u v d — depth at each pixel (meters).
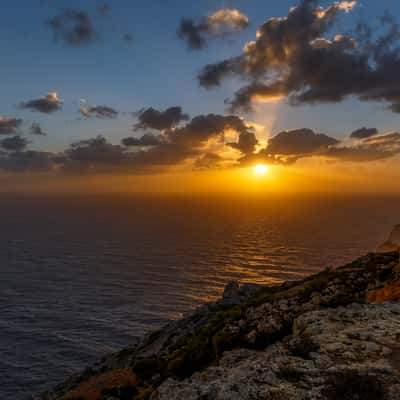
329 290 32.69
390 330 17.66
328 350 15.66
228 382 13.09
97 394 27.89
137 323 147.25
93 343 126.81
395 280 30.34
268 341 22.66
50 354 117.69
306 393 11.71
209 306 55.59
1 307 165.25
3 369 107.12
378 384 11.53
